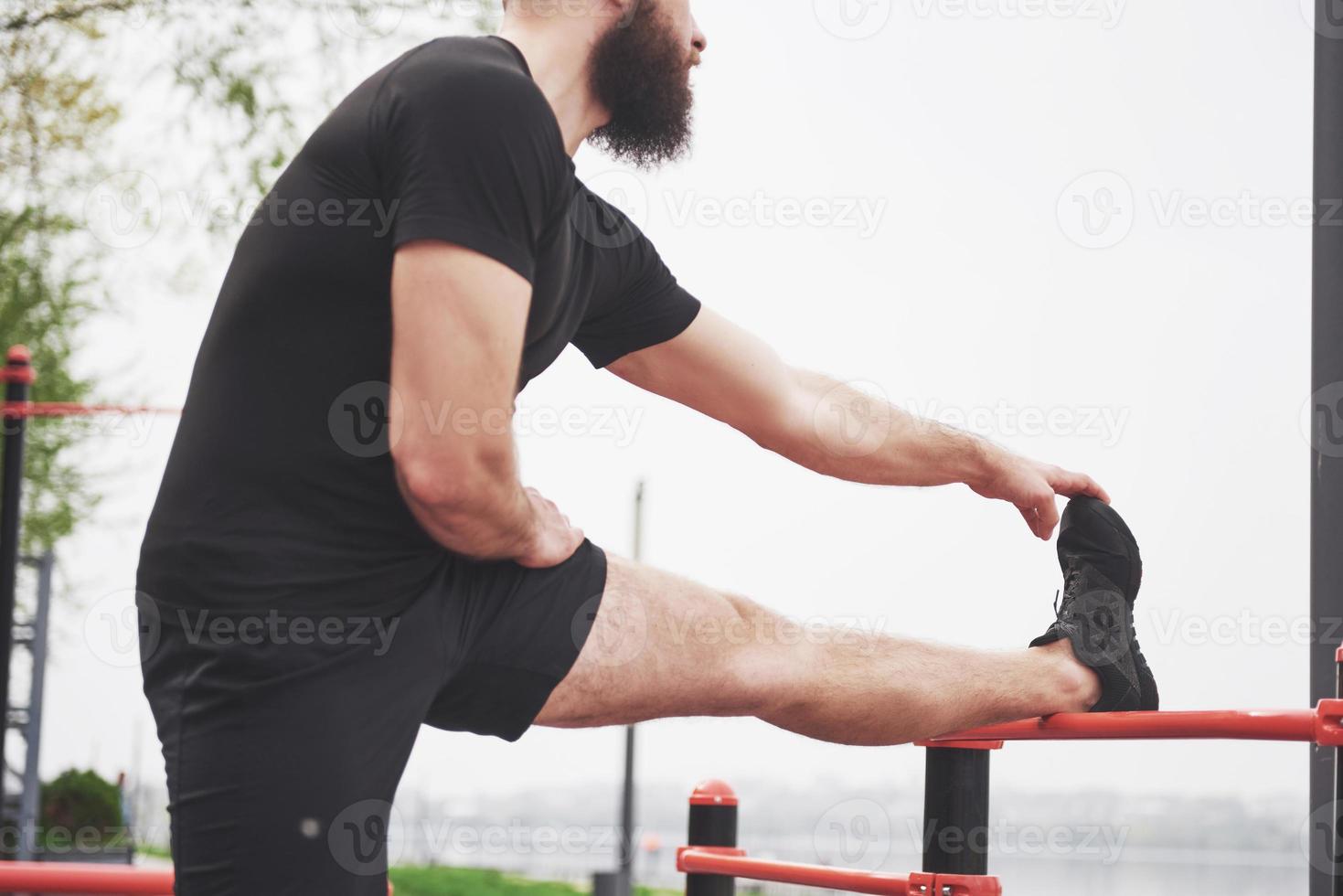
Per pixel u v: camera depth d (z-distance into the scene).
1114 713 1.54
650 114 1.56
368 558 1.29
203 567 1.26
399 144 1.25
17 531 4.38
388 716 1.28
